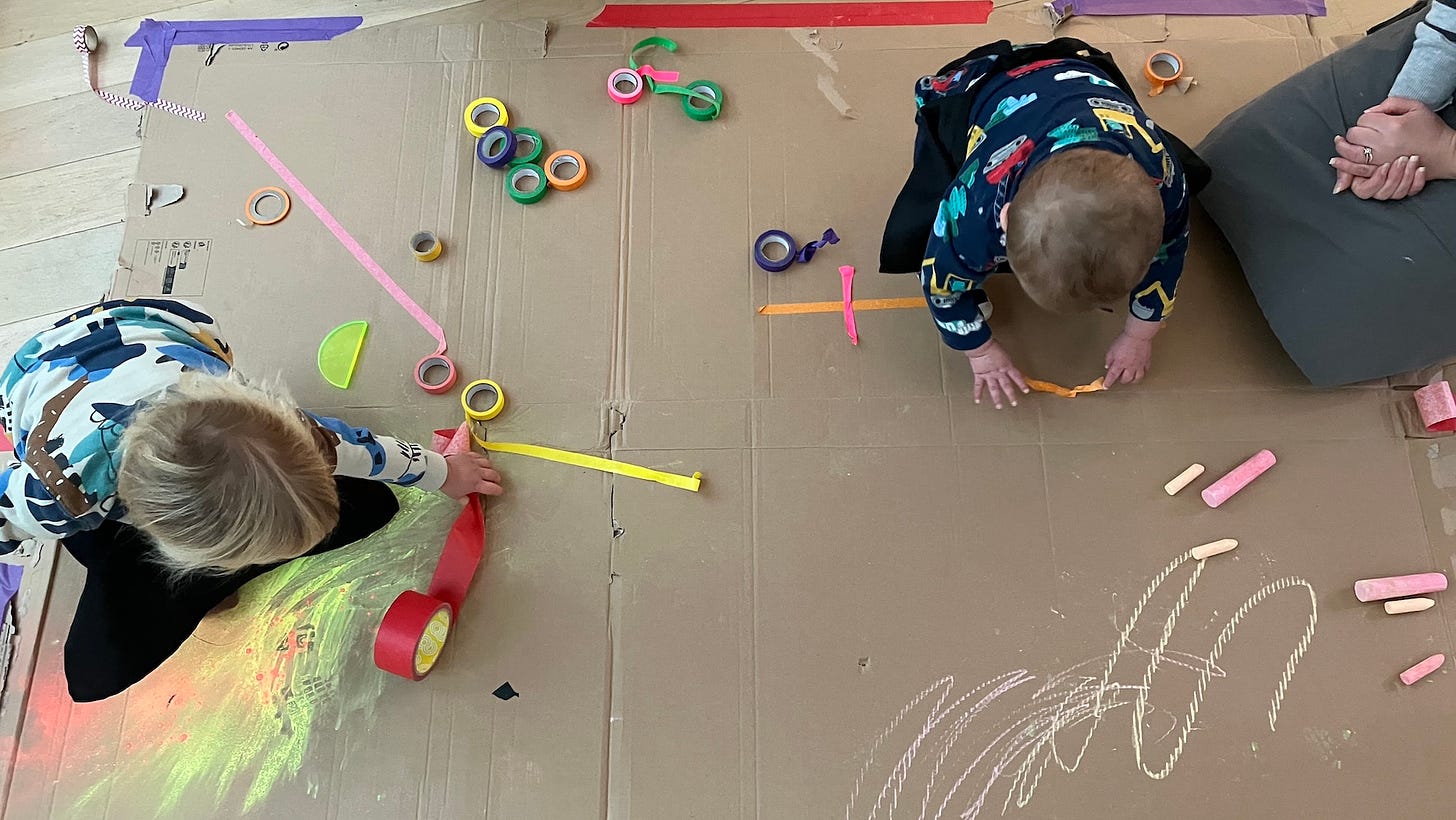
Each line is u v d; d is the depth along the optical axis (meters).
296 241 1.37
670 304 1.32
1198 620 1.15
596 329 1.31
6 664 1.17
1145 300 1.11
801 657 1.15
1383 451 1.21
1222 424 1.23
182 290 1.35
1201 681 1.12
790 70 1.45
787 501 1.21
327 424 1.00
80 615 1.05
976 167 1.01
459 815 1.10
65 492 0.87
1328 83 1.18
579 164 1.39
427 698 1.15
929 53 1.45
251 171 1.41
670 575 1.19
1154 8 1.47
